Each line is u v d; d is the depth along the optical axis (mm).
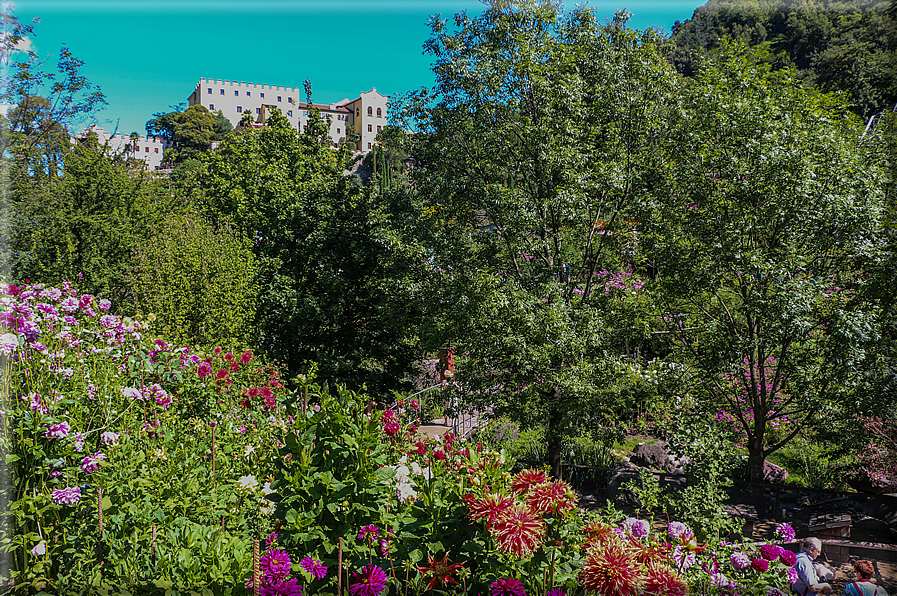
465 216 11656
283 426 5703
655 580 2631
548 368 9773
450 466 3932
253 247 15094
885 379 6762
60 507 3260
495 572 2988
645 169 10414
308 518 3088
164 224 14547
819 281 8328
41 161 11461
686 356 10281
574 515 3246
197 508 3717
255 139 24734
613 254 11641
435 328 10711
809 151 8562
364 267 14086
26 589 2836
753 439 9414
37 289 5180
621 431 10477
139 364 5984
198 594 2779
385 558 3088
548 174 10492
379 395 13477
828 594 5414
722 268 8570
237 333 11648
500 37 11438
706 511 5289
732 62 9516
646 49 11148
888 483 8672
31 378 3848
